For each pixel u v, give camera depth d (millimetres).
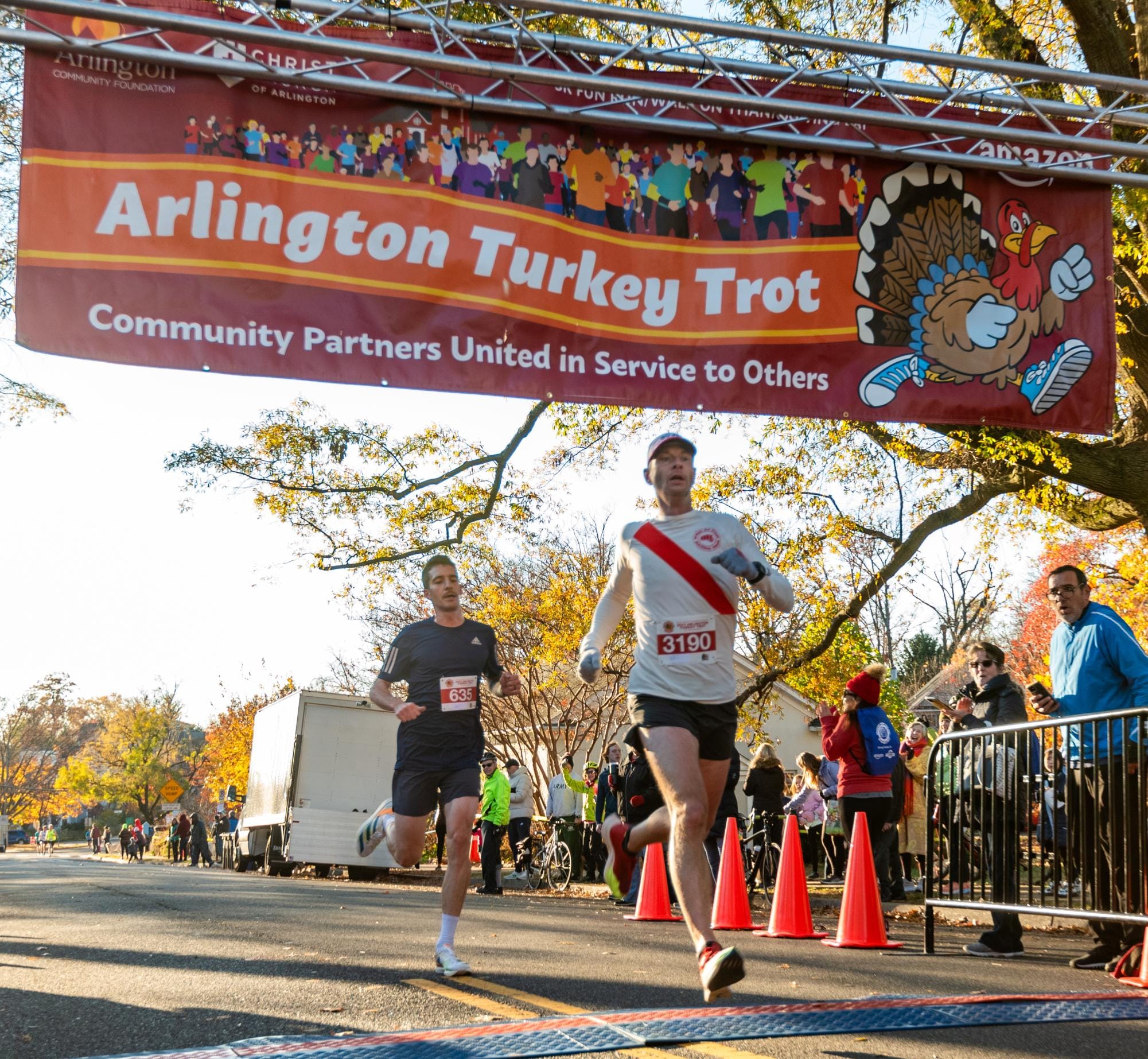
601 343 7023
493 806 15820
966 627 38062
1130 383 12797
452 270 6812
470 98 6797
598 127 7113
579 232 7031
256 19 6543
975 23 12367
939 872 7523
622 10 6852
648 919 10219
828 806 14430
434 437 16250
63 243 6301
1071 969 6555
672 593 4570
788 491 15828
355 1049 3846
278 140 6625
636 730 4590
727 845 9484
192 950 6891
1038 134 7469
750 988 5352
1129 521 13328
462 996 4984
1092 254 7738
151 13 6273
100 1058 3721
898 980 5785
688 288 7176
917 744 14305
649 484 4812
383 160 6770
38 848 101125
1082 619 6656
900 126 7316
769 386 7219
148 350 6336
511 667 29594
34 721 94312
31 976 5711
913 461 14320
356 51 6555
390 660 5996
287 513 15930
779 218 7332
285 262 6578
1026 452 11805
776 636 17625
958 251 7551
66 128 6352
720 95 7055
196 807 94562
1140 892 5875
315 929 8352
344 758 23109
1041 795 6684
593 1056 3791
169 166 6453
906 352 7438
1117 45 12102
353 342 6625
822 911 12031
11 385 13359
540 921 9750
